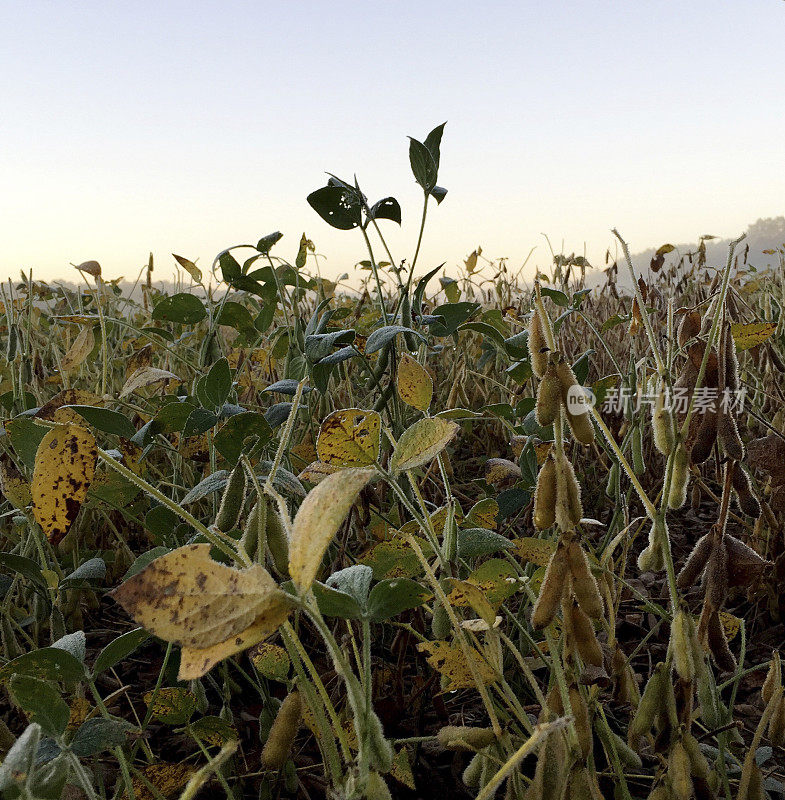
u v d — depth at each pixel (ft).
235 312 7.75
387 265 9.79
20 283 10.39
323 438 3.22
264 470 4.28
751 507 3.22
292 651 2.83
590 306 12.35
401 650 4.87
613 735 3.83
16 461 6.29
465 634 3.43
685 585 3.24
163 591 1.87
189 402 5.40
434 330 6.86
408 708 5.14
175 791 3.84
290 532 2.13
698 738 4.66
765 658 6.15
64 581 5.10
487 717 5.12
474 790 4.56
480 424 10.52
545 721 2.89
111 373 7.99
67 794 3.44
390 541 3.80
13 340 8.37
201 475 7.66
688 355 3.34
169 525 5.22
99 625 6.66
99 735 3.14
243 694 5.58
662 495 3.19
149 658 6.23
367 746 2.30
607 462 8.76
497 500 5.74
